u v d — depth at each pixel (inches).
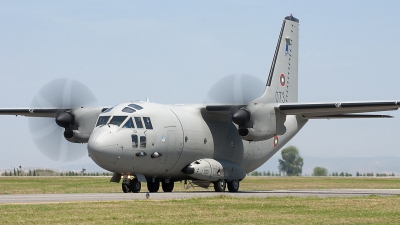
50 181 3297.2
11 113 2085.4
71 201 1353.3
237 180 2020.2
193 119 1937.7
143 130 1761.8
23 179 3622.0
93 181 3316.9
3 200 1390.3
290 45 2255.2
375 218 1079.6
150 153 1775.3
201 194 1681.8
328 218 1074.7
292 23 2271.2
